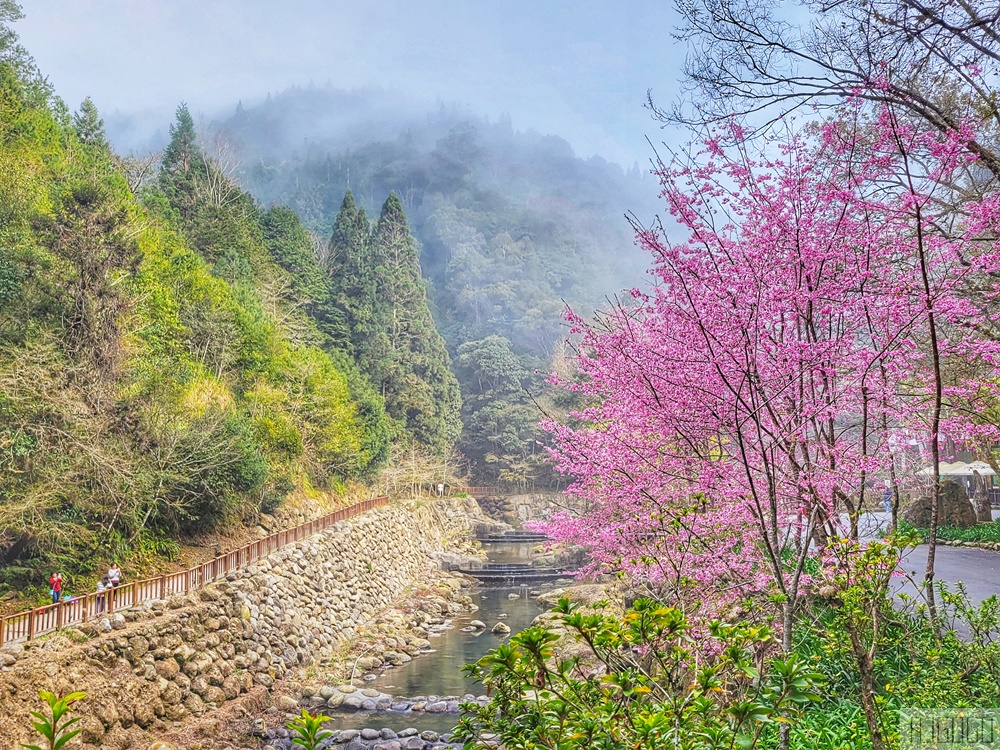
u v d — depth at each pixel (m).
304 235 59.84
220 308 33.25
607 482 9.94
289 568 25.41
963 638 9.24
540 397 79.00
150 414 23.27
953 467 29.16
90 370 21.92
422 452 60.91
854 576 5.73
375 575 33.59
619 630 4.27
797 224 7.71
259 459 27.48
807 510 7.70
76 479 20.22
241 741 15.77
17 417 19.38
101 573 20.11
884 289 8.00
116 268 24.95
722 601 7.92
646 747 3.70
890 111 7.44
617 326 9.93
